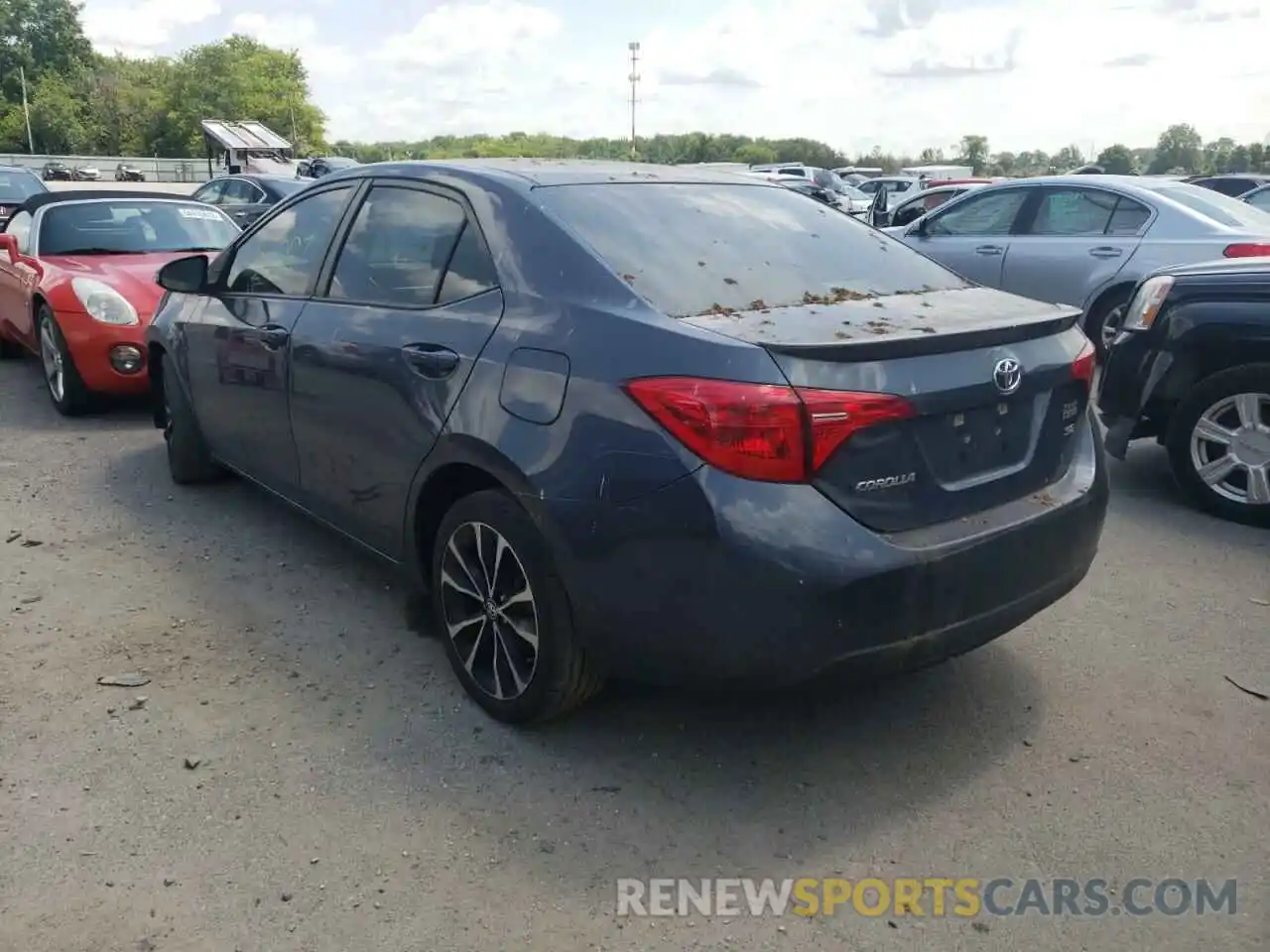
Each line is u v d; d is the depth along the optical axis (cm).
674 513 277
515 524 317
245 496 566
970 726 346
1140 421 578
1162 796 309
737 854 284
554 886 271
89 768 319
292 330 424
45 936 252
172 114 9194
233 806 301
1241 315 525
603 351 297
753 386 271
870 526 282
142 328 709
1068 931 258
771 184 424
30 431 696
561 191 357
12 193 1510
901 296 345
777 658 276
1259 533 524
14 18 9344
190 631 409
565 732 340
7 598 436
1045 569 319
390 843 287
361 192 419
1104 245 865
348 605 433
